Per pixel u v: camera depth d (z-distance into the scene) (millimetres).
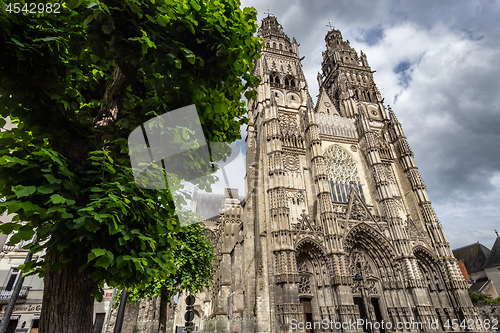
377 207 48656
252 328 38156
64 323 5539
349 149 55031
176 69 7496
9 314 14953
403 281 41062
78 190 5965
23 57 5773
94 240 5883
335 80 70250
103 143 7324
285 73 62500
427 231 47188
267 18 74625
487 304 60719
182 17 7527
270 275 38375
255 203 49250
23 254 26266
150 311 36312
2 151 6363
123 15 6531
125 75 7492
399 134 56375
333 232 40469
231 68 8211
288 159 49375
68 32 6926
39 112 6496
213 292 63188
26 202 5148
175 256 23250
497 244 78625
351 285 39625
